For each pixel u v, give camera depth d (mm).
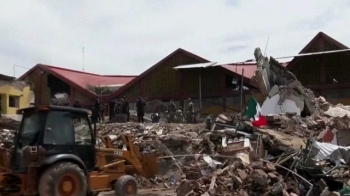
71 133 10250
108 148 12523
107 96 38875
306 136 17156
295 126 17953
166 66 37781
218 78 35781
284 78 22656
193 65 35000
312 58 34000
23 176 9562
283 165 13117
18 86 29781
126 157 12758
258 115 18812
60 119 10102
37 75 42000
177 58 37344
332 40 33188
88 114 10758
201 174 13719
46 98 41438
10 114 26125
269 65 22938
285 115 19453
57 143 9930
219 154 15625
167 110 32094
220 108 35531
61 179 9453
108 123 26266
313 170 12344
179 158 16891
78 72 45031
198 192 11188
